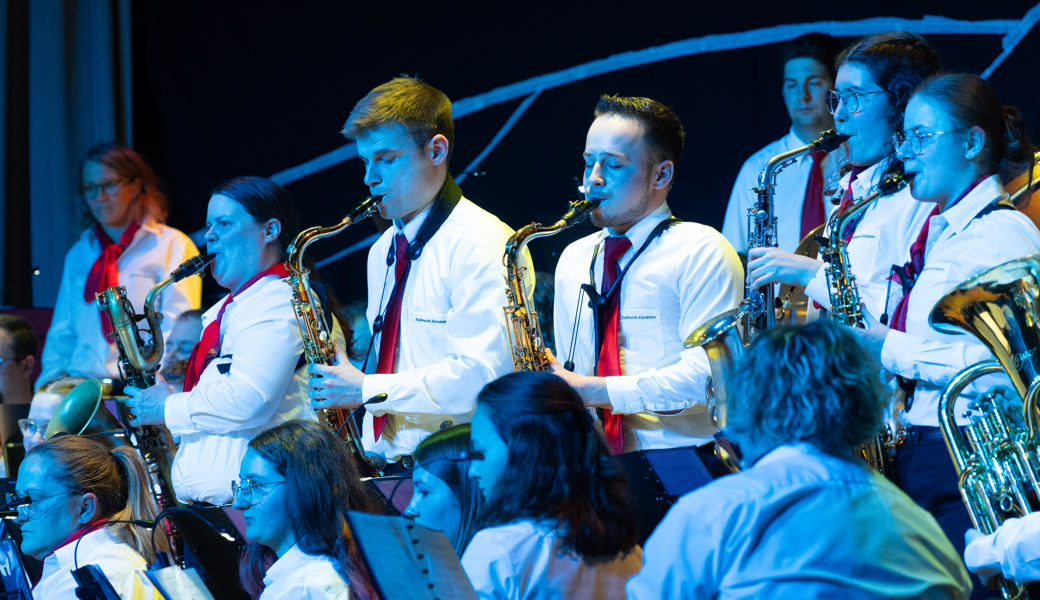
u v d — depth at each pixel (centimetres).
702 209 1909
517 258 1270
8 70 2261
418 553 732
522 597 779
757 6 1886
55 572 1211
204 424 1300
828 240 1115
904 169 1080
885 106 1157
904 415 1072
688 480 1069
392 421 1295
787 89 1741
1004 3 1764
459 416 1278
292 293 1347
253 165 2180
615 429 1230
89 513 1226
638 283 1246
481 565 785
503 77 2031
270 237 1398
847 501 677
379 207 1330
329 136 2141
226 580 1075
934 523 725
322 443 1053
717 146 1903
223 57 2191
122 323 1500
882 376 1062
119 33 2239
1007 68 1764
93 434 1465
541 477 809
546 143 2009
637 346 1240
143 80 2228
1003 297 867
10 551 1242
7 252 2248
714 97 1908
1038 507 896
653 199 1271
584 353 1288
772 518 670
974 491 904
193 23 2205
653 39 1944
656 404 1175
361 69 2120
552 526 798
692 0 1920
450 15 2064
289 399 1353
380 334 1342
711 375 1057
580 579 793
